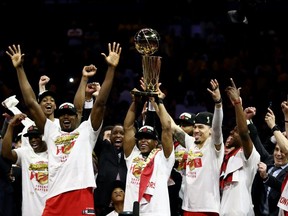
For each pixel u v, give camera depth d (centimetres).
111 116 1903
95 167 1377
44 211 1206
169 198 1352
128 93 2055
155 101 1260
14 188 1363
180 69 2156
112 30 2472
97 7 2622
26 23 2512
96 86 1341
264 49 2289
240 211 1274
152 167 1248
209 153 1277
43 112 1247
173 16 2538
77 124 1249
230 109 1880
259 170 1267
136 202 1109
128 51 2273
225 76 2073
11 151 1283
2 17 2511
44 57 2289
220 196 1320
